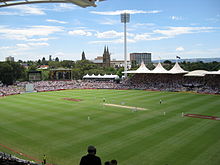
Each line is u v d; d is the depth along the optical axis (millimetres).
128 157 25219
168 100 65375
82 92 91875
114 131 34969
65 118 44344
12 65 130375
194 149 26969
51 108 55312
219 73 89250
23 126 39188
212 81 93500
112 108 54062
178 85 97125
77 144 29734
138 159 24625
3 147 29359
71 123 40438
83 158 8086
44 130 36469
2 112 51781
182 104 58125
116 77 131625
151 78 112125
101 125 38688
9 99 74062
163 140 30359
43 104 61844
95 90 100000
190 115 45094
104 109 53000
